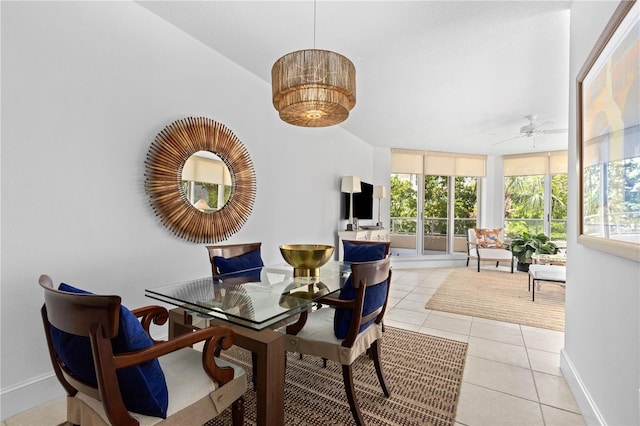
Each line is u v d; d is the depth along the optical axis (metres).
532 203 6.31
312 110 1.82
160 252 2.35
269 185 3.41
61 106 1.80
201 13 2.25
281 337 1.39
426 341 2.62
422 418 1.62
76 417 1.12
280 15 2.23
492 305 3.68
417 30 2.36
